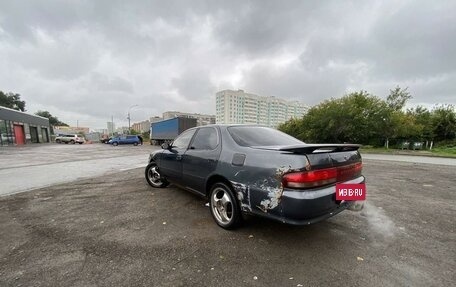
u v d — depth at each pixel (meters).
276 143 3.57
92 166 10.31
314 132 30.00
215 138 3.81
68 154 17.31
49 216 3.94
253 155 2.98
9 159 13.41
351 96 28.27
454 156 15.75
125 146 32.38
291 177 2.54
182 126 28.48
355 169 3.17
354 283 2.22
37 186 6.17
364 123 26.12
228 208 3.41
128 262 2.56
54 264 2.52
